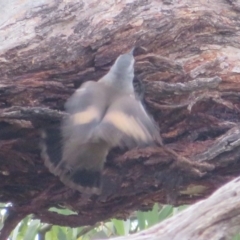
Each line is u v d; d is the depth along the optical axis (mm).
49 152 6176
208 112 6699
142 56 6559
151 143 5828
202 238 4863
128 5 6676
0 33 6543
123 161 6438
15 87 6301
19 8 6711
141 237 4859
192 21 6785
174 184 6637
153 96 6543
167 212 8344
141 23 6629
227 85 6723
